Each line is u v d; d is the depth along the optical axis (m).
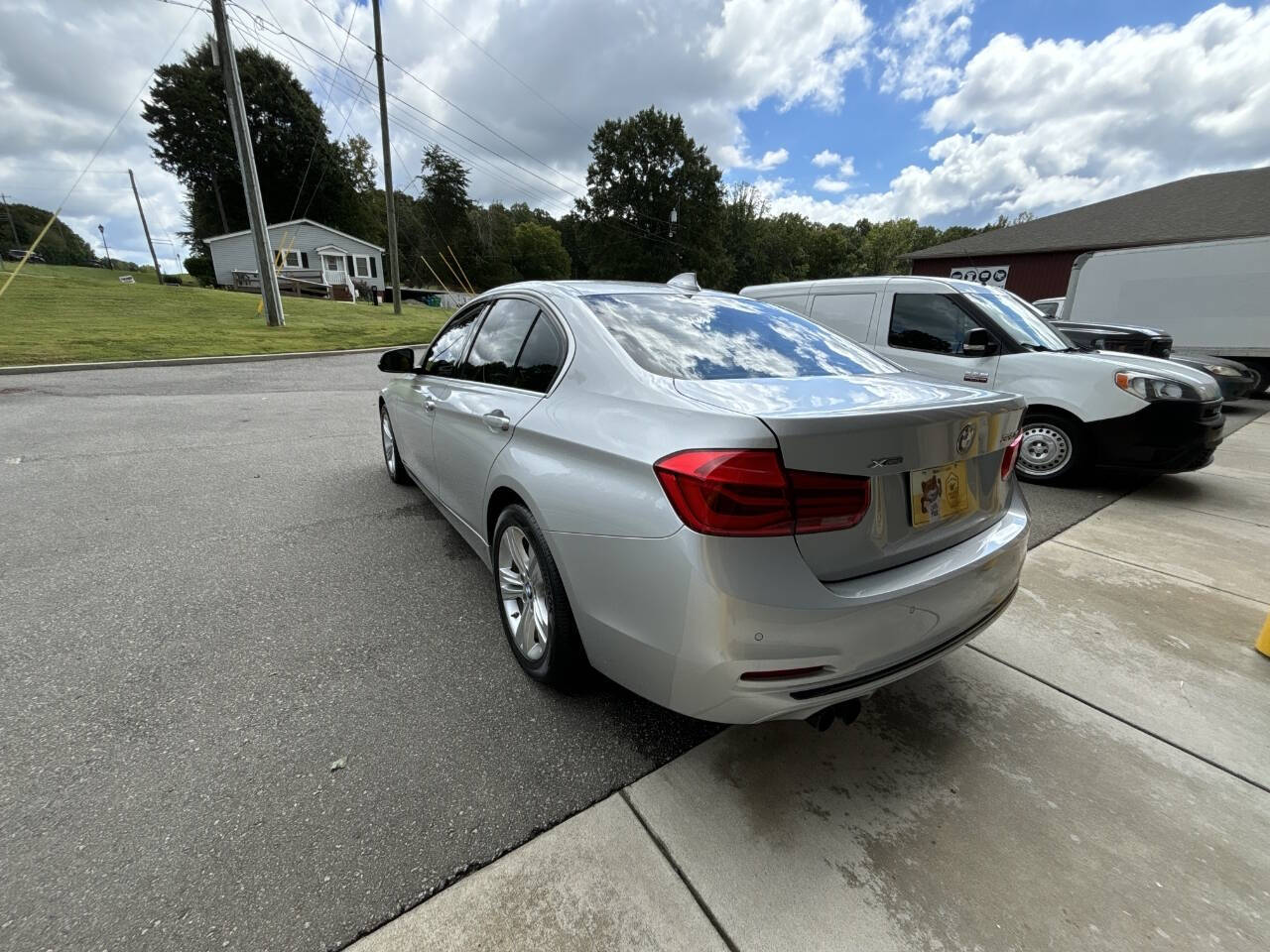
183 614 2.63
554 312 2.38
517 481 2.09
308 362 11.82
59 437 5.61
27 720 1.94
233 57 13.97
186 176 40.09
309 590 2.87
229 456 5.14
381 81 20.00
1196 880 1.51
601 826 1.63
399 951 1.29
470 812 1.65
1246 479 5.23
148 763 1.78
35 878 1.42
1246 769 1.88
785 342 2.40
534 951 1.30
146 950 1.27
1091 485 4.98
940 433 1.69
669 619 1.53
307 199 42.00
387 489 4.34
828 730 2.03
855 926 1.38
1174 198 20.12
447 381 3.10
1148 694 2.25
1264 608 2.91
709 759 1.88
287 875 1.45
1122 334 7.27
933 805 1.73
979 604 1.84
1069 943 1.35
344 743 1.90
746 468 1.44
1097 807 1.73
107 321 14.54
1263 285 8.66
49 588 2.82
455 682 2.21
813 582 1.48
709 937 1.34
